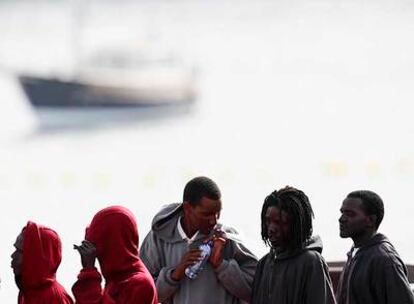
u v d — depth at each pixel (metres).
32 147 87.00
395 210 62.78
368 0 92.50
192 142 87.12
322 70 91.81
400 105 85.75
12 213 67.69
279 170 78.50
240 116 90.06
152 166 82.75
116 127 91.62
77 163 83.75
